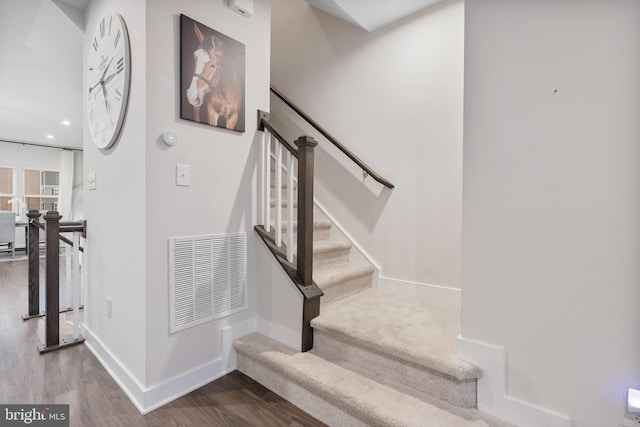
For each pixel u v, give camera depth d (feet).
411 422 4.00
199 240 5.77
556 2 3.74
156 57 5.15
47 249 7.04
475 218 4.35
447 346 4.87
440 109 7.54
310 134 10.16
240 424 4.76
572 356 3.71
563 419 3.76
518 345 4.05
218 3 6.02
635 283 3.35
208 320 5.94
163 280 5.30
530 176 3.93
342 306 6.85
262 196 6.94
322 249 7.97
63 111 15.61
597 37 3.51
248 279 6.67
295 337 6.05
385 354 5.04
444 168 7.49
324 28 9.84
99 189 6.81
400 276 8.18
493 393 4.21
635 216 3.34
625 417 3.43
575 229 3.66
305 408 5.09
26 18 7.95
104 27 6.33
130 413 4.98
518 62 4.00
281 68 11.07
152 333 5.17
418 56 7.87
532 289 3.94
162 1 5.23
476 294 4.35
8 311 9.65
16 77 11.93
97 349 6.83
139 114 5.18
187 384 5.59
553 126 3.78
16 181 22.88
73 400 5.27
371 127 8.75
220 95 6.03
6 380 5.83
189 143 5.61
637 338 3.36
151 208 5.12
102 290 6.69
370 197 8.75
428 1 7.42
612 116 3.44
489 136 4.23
